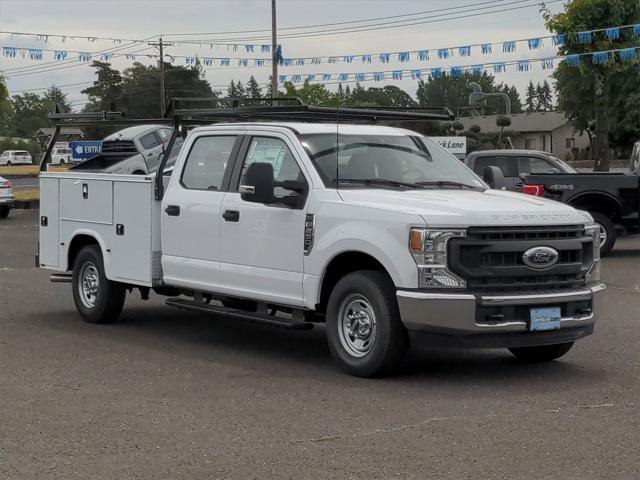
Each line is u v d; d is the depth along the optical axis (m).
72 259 11.05
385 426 6.41
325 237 7.95
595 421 6.51
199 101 9.94
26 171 67.00
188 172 9.48
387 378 7.83
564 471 5.46
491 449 5.88
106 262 10.33
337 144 8.53
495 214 7.43
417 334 7.38
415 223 7.30
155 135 22.92
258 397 7.25
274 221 8.41
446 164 9.01
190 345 9.46
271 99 9.55
